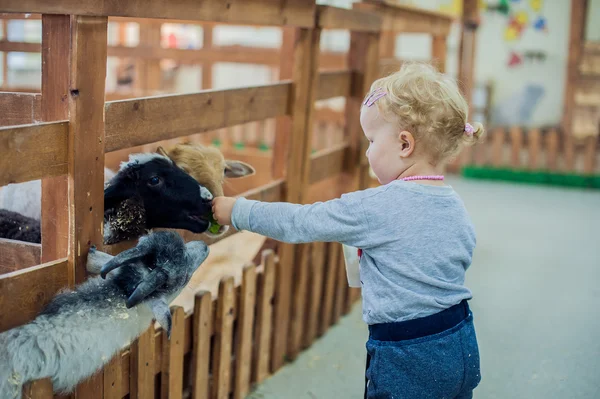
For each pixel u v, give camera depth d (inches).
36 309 73.0
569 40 371.2
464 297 78.5
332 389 128.6
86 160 75.8
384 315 76.2
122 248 88.7
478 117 390.6
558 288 187.9
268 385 128.9
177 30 435.8
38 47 155.3
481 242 234.1
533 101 390.0
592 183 357.1
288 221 78.4
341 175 164.4
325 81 144.9
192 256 78.2
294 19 119.5
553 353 145.0
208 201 91.1
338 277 160.4
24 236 99.6
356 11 146.3
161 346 98.0
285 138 129.4
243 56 213.6
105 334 74.4
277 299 131.5
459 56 369.4
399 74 80.5
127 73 314.5
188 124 95.5
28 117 79.1
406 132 77.6
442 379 75.5
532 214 283.4
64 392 75.2
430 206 77.2
